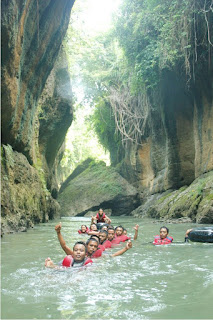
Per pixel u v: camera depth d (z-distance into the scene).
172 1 18.25
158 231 12.59
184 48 17.59
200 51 18.42
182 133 22.64
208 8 16.75
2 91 11.52
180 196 18.92
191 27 17.56
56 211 24.56
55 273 4.73
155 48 20.19
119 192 31.58
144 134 29.73
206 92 18.94
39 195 16.98
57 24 15.48
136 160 30.73
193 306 3.23
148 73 20.77
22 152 15.69
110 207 31.95
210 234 8.69
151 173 28.92
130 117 28.75
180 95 22.20
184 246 8.26
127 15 22.70
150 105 26.27
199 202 15.99
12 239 9.29
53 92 22.98
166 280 4.32
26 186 14.61
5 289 3.83
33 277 4.46
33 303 3.31
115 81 30.69
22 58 12.97
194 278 4.44
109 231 9.01
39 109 20.75
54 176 28.19
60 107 23.75
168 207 19.62
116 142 37.22
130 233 11.88
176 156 23.17
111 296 3.55
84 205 32.50
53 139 24.14
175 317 2.94
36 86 15.95
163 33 18.62
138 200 31.05
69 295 3.60
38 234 10.91
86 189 33.91
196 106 20.11
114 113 31.09
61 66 23.88
